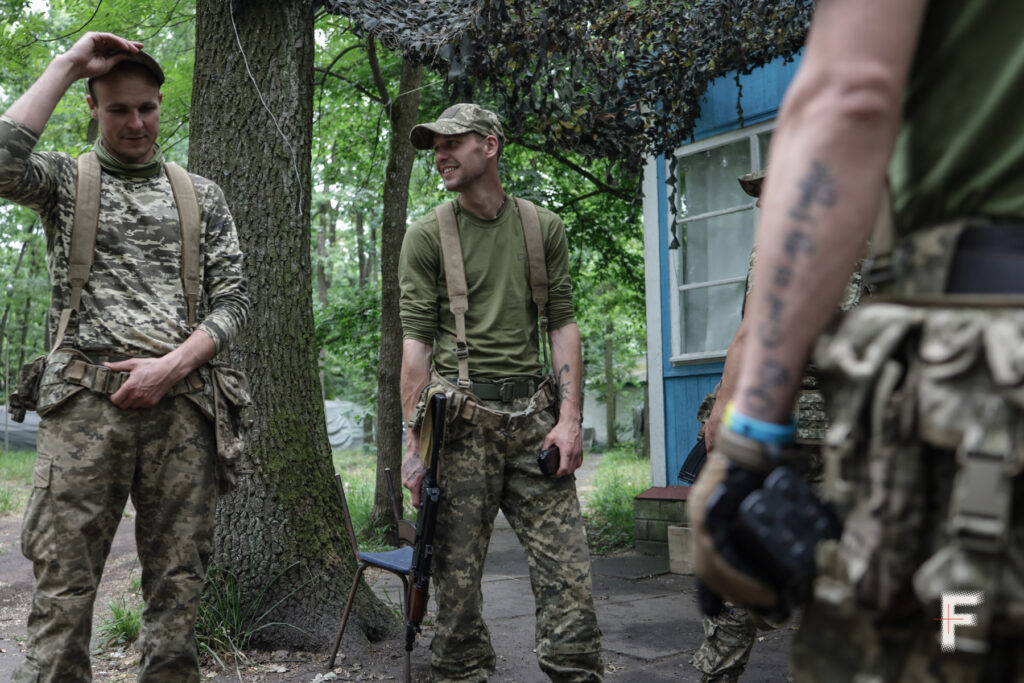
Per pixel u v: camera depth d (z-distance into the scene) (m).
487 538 3.16
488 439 3.08
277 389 4.23
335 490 4.40
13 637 4.64
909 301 0.82
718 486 0.86
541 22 4.12
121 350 2.60
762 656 4.11
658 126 5.69
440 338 3.19
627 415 33.84
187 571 2.65
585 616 2.99
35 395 2.60
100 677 3.69
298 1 4.36
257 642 4.05
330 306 10.96
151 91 2.68
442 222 3.18
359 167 11.36
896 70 0.82
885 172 0.83
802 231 0.82
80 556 2.49
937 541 0.78
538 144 8.33
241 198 4.24
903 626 0.81
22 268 27.06
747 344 0.87
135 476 2.62
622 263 10.54
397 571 3.46
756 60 5.63
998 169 0.84
